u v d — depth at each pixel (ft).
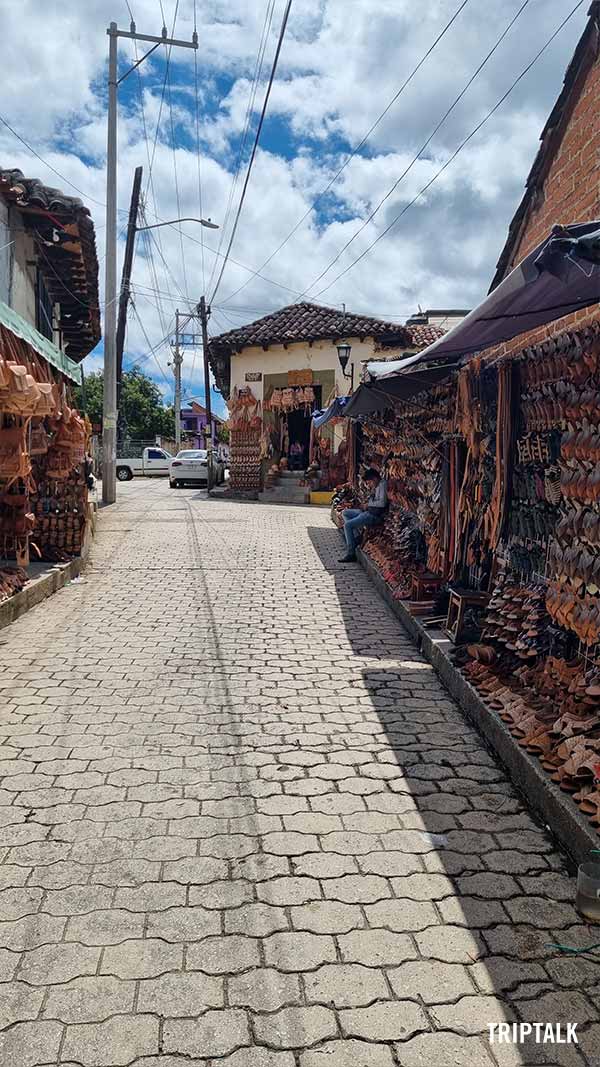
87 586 29.63
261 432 68.23
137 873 10.30
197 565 34.42
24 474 25.16
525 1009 7.95
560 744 12.55
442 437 24.77
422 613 23.17
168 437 156.66
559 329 15.96
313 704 16.93
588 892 9.39
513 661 16.87
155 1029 7.61
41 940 8.90
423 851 10.97
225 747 14.51
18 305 31.96
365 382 26.89
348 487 49.67
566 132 15.52
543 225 16.93
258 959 8.64
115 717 15.94
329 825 11.67
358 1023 7.73
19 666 19.33
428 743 14.87
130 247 72.43
